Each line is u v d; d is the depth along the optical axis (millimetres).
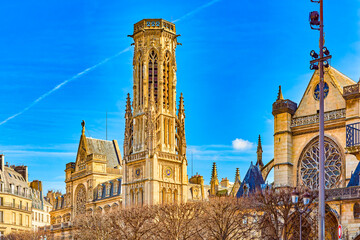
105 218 113312
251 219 96688
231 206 90062
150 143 129750
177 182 132375
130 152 136250
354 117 91688
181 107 139000
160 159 129875
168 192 130000
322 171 47188
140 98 137000
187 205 98188
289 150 101062
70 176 172250
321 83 48438
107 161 171500
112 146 177000
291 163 100812
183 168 133750
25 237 144000
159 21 138625
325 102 98500
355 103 92062
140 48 138375
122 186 134625
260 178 109000
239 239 92125
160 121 133875
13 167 197750
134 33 140125
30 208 180000
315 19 49250
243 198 93688
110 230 112312
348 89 93000
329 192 85812
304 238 89812
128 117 138250
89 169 160750
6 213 165250
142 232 97438
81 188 165875
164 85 137250
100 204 154625
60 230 162875
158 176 128750
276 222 82875
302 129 100625
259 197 86625
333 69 100500
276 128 102500
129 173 134125
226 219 89000
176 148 136125
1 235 151000
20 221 172000
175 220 96000
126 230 105625
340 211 84125
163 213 101812
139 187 130125
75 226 143125
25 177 196125
